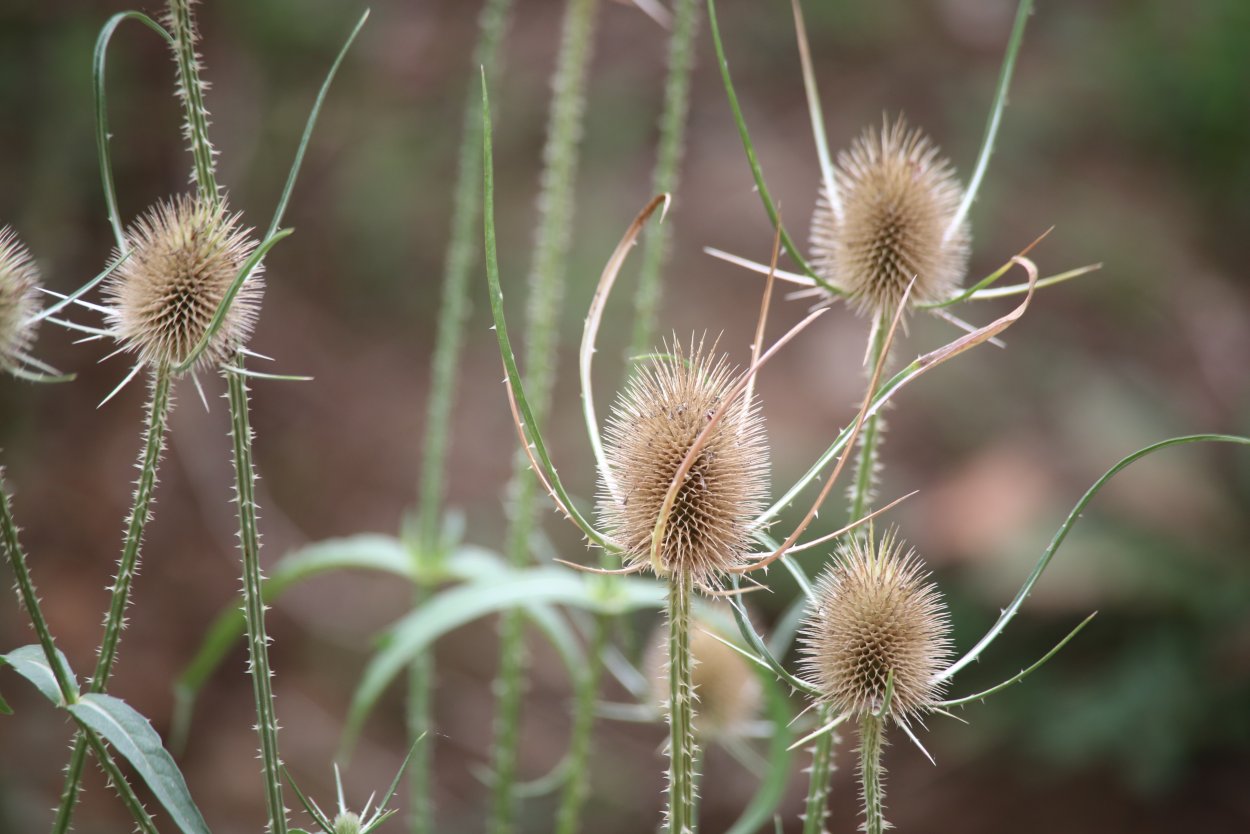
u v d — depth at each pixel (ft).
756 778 18.26
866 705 5.17
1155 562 18.56
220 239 4.99
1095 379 22.31
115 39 22.99
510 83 26.84
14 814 15.25
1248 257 25.99
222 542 20.45
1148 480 20.07
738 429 5.33
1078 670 18.43
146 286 4.91
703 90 27.40
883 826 5.27
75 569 19.38
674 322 23.29
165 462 21.01
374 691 8.16
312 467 22.09
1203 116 27.17
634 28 28.19
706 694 8.59
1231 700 17.46
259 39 24.89
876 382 4.84
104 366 21.59
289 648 19.54
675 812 5.06
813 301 23.94
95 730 4.54
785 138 26.78
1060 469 20.52
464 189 9.82
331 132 25.64
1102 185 26.66
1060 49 29.14
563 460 21.49
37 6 22.72
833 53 28.50
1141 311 24.41
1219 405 22.84
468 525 21.29
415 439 22.85
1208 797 17.48
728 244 24.75
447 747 18.60
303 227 24.98
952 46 28.89
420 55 27.27
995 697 18.45
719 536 5.11
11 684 17.28
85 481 20.38
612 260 5.23
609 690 19.62
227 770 17.58
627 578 8.93
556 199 9.49
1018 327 23.63
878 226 6.44
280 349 23.52
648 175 25.76
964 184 26.00
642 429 5.30
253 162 24.66
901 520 20.26
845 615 5.26
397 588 20.57
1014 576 18.79
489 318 24.18
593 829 17.61
